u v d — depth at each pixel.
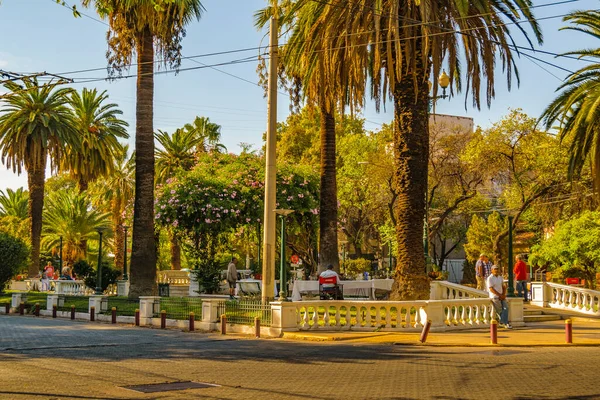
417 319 21.91
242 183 38.31
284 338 20.61
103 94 57.16
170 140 60.19
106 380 12.08
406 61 23.14
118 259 61.25
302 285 29.59
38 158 50.00
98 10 18.89
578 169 29.97
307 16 26.31
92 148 56.50
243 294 32.50
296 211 39.25
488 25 22.84
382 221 57.62
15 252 44.09
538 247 46.97
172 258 60.12
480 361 14.75
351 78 24.09
